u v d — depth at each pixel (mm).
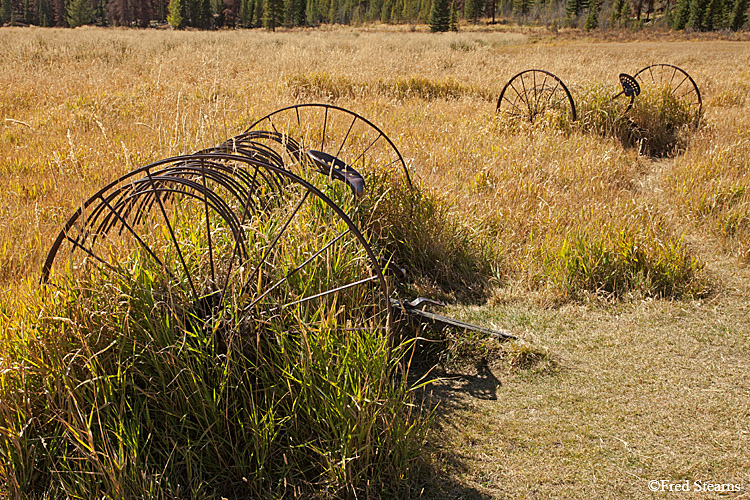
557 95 9609
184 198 3984
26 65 15000
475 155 7230
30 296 2912
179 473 2488
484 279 4621
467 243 4883
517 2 104688
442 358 3600
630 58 23922
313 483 2520
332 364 2699
